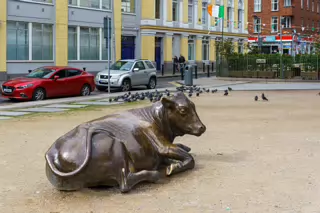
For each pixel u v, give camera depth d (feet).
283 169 24.70
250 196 20.20
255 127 38.93
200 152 28.96
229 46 123.03
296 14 228.43
